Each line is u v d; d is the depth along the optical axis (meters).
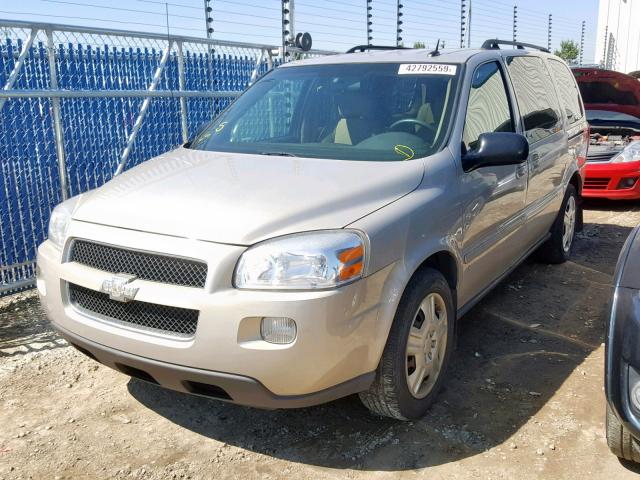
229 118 4.32
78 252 3.05
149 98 6.76
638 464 2.96
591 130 8.94
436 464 2.98
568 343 4.30
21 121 5.42
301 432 3.26
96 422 3.37
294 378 2.64
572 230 6.17
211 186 3.12
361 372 2.86
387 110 3.86
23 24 5.42
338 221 2.81
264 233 2.70
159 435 3.25
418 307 3.12
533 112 4.85
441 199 3.32
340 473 2.93
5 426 3.33
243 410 3.47
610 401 2.62
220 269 2.63
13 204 5.43
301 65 4.53
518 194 4.38
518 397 3.58
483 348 4.22
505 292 5.27
